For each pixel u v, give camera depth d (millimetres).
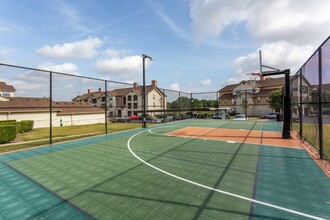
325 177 4754
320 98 6254
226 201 3617
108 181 4695
